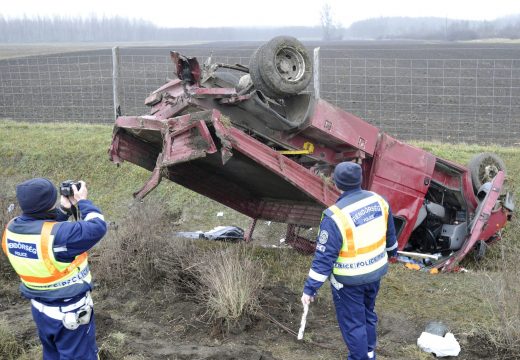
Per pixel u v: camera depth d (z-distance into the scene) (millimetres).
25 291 3869
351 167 4207
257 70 5926
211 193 7602
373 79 21375
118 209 10156
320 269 4078
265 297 5652
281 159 6004
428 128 13516
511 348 4809
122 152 7215
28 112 16422
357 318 4242
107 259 6312
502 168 8070
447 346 4777
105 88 21156
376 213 4227
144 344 4922
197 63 6348
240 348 4844
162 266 6047
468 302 5840
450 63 25000
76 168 11094
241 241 8094
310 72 6148
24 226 3775
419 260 7266
